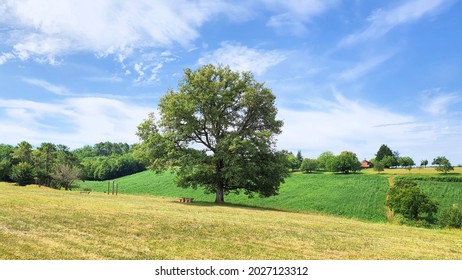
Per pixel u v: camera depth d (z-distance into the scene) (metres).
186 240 15.04
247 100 41.59
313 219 27.78
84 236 14.35
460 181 96.06
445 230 26.48
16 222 15.77
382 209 74.12
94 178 143.62
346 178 109.69
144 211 23.52
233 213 28.05
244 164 41.09
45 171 79.94
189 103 41.06
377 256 14.06
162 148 42.69
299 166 156.25
